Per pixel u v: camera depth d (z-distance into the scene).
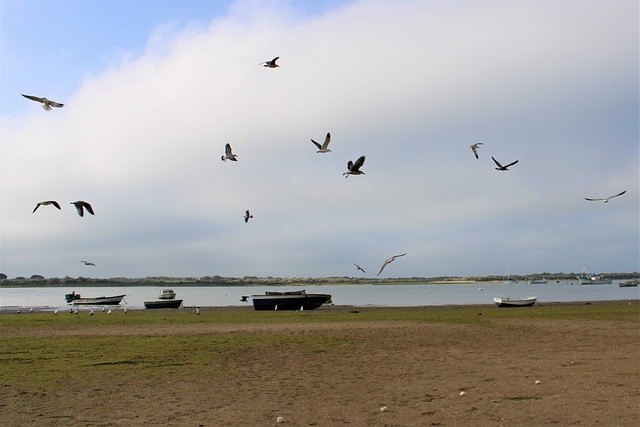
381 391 20.17
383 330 41.84
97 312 68.94
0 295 197.00
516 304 77.62
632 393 18.86
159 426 15.73
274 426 15.63
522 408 17.09
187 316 60.34
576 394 18.89
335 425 15.61
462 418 16.09
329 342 34.66
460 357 28.14
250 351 30.83
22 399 19.19
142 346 33.00
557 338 35.94
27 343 34.50
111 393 20.16
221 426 15.67
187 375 23.69
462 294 166.88
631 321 47.66
